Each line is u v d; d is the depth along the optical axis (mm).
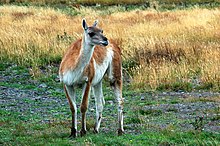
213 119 16734
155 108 19062
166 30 33188
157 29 33594
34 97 21484
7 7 49688
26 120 17031
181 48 27078
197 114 17844
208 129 15406
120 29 33781
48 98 21328
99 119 15250
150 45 27422
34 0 56281
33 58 27375
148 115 17875
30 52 27891
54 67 26578
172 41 28609
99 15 45031
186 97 20969
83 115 14344
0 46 28688
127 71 25266
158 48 26891
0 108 19203
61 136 14344
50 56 27562
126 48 27516
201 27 33906
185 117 17391
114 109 19094
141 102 20219
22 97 21406
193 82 23375
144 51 26672
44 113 18375
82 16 43719
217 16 38156
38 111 18719
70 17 42156
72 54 14102
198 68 24812
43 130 15367
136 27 34500
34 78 24672
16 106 19609
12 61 27516
